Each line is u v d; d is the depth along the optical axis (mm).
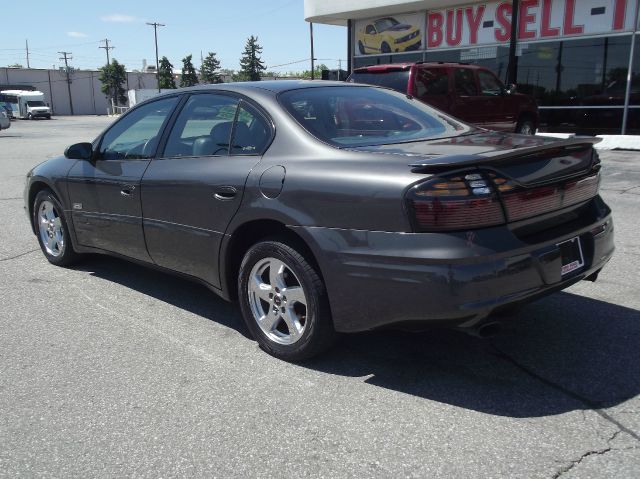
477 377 3334
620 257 5516
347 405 3074
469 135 3854
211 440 2793
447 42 19109
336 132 3613
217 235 3795
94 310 4508
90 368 3543
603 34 15562
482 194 2867
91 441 2809
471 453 2639
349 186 3100
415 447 2697
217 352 3740
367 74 11500
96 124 47344
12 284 5137
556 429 2807
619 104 15617
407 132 3820
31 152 18281
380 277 3000
